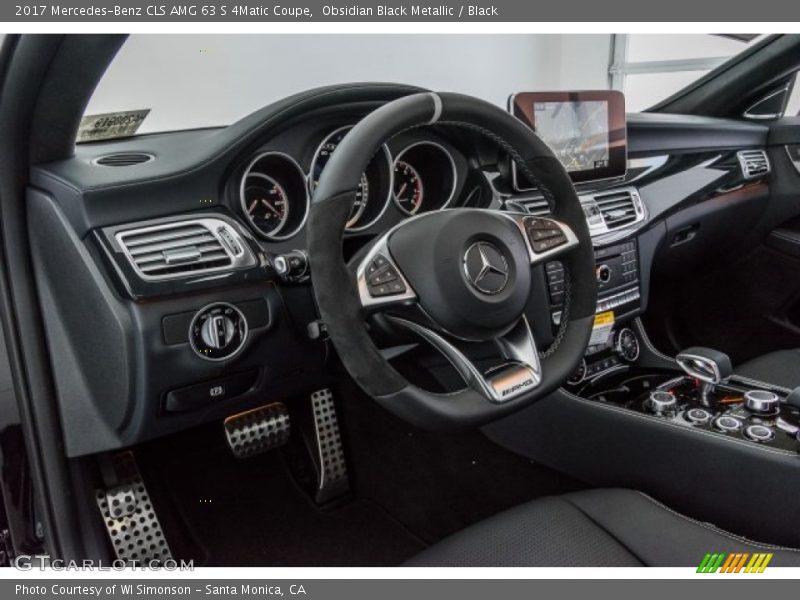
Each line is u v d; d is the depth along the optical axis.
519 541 0.86
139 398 0.96
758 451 1.06
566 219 0.93
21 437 1.06
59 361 1.02
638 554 0.84
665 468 1.20
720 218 1.70
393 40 4.27
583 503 0.95
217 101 3.43
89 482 1.16
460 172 1.22
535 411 1.36
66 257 0.95
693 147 1.65
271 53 3.62
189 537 1.29
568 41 5.54
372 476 1.44
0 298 0.98
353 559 1.27
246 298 0.99
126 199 0.93
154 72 3.16
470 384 0.85
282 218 1.08
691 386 1.32
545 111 1.27
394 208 1.15
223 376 1.02
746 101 1.88
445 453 1.45
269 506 1.39
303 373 1.11
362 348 0.79
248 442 1.35
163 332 0.93
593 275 0.94
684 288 1.95
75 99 0.90
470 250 0.82
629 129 1.50
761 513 1.08
